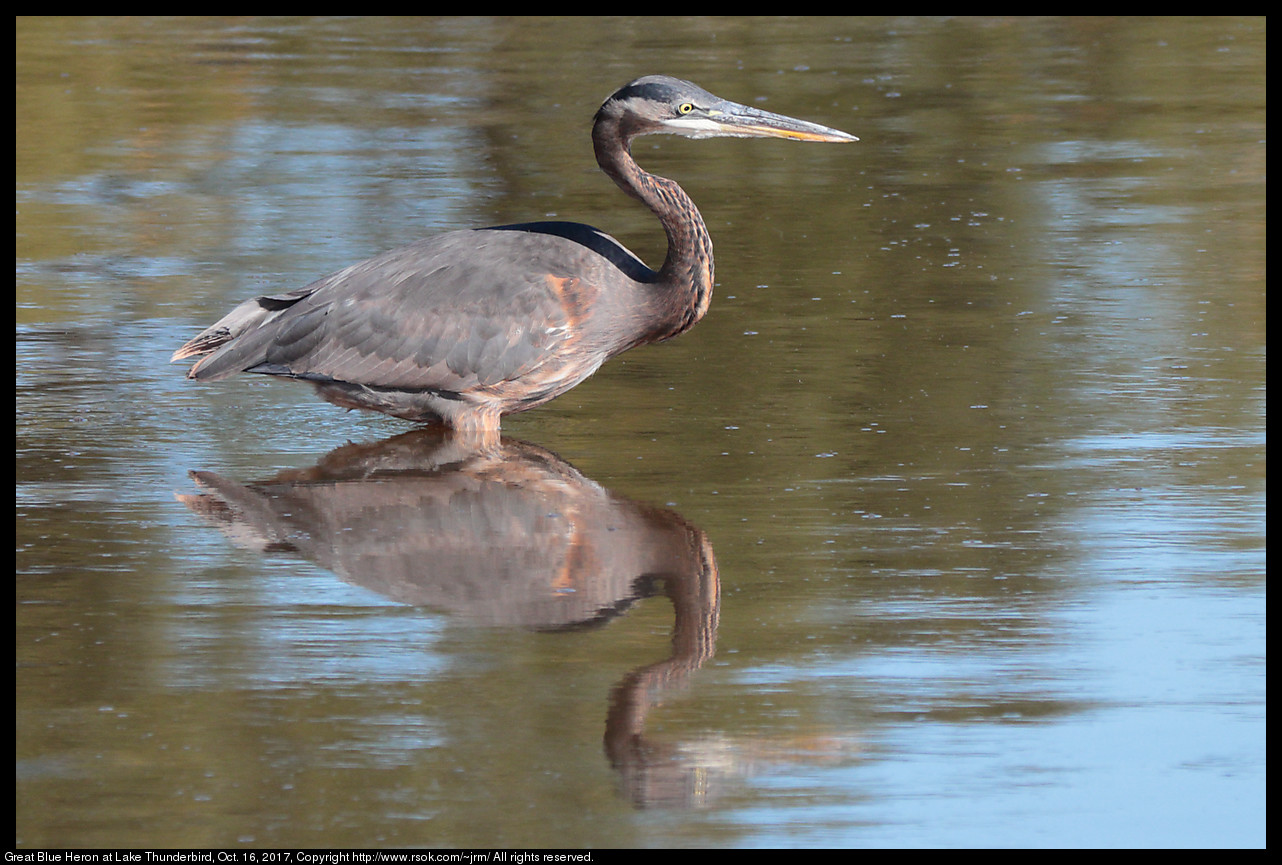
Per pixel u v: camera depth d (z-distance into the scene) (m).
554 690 8.89
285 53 31.42
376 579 10.41
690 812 7.74
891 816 7.72
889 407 13.81
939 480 12.09
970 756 8.20
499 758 8.21
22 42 32.12
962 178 22.44
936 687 8.89
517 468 12.52
